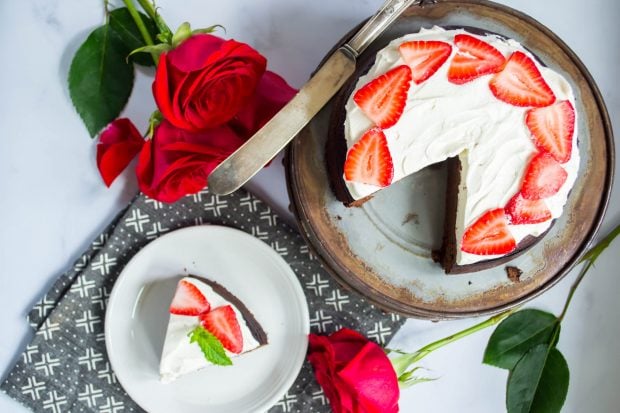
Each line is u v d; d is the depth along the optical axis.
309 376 0.98
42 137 0.98
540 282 0.92
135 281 0.96
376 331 0.98
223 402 0.97
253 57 0.88
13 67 0.97
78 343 0.97
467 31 0.90
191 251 0.97
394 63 0.87
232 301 0.96
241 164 0.87
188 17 0.97
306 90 0.88
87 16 0.97
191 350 0.95
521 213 0.87
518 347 0.98
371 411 0.92
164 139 0.91
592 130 0.92
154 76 0.97
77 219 0.98
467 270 0.90
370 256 0.91
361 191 0.87
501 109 0.87
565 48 0.92
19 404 0.98
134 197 0.98
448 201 0.91
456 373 1.00
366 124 0.87
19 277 0.98
